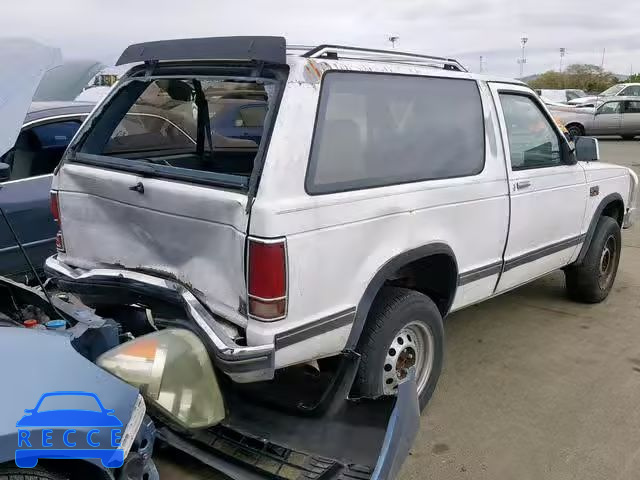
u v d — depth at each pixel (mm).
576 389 3992
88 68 3105
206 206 2664
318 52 2906
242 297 2607
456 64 3775
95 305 3291
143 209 2969
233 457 2756
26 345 2193
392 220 3043
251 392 3004
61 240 3529
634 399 3873
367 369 3129
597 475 3117
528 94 4242
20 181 4836
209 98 3910
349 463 2637
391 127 3154
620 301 5598
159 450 3148
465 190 3529
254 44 2697
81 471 2102
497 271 3965
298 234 2586
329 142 2791
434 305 3395
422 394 3475
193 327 2711
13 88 2475
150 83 3564
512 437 3445
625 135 21219
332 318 2793
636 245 7590
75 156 3430
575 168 4648
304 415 2871
